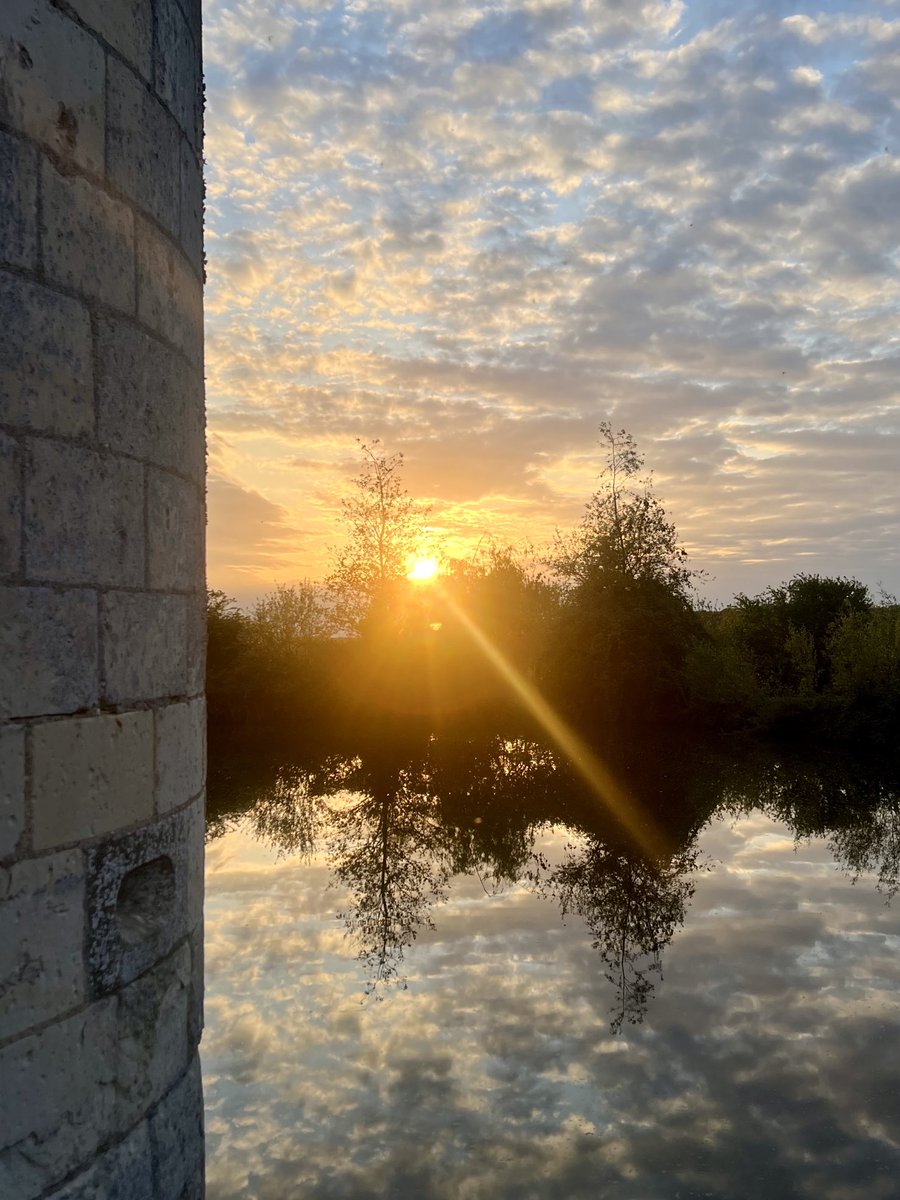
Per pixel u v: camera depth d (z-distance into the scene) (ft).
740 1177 16.84
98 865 7.77
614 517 93.45
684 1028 23.57
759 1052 22.18
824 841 46.91
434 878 40.27
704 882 38.93
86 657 7.71
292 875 40.96
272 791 63.52
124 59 8.32
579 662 90.84
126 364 8.29
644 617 89.04
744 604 101.86
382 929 32.45
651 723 92.53
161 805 8.68
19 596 7.09
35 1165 7.07
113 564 8.07
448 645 97.66
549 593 102.32
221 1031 23.44
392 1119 18.99
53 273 7.44
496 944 30.73
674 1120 18.97
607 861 42.96
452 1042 22.76
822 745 81.30
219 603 104.58
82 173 7.76
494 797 60.34
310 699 98.89
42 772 7.23
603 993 26.12
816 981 27.02
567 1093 20.11
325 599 100.89
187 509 9.48
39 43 7.33
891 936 31.35
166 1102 8.62
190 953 9.23
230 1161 17.39
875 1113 19.27
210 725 100.48
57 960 7.32
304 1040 22.85
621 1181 16.75
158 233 8.90
